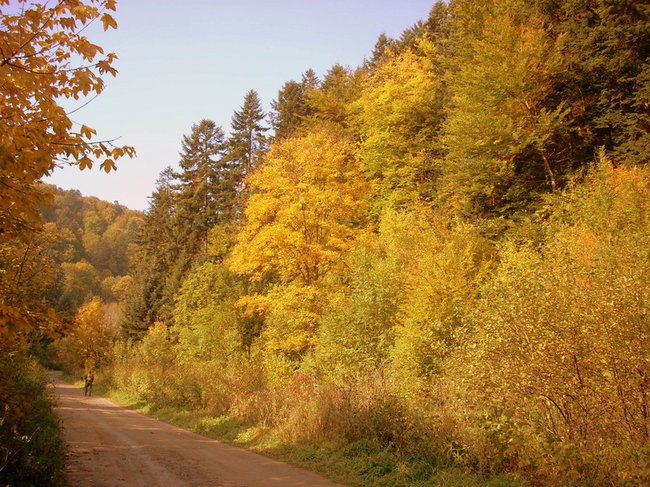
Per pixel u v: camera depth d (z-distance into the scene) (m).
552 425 7.55
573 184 19.81
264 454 11.43
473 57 27.83
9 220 4.84
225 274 35.53
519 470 7.46
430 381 12.45
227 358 25.89
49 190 4.95
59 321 5.62
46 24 4.82
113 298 86.94
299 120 55.03
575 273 8.69
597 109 23.64
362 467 9.03
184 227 56.47
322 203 21.78
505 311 8.23
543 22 25.33
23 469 6.61
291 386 15.73
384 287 16.75
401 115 34.28
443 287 15.50
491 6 30.06
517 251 18.91
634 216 14.93
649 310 6.90
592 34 23.08
